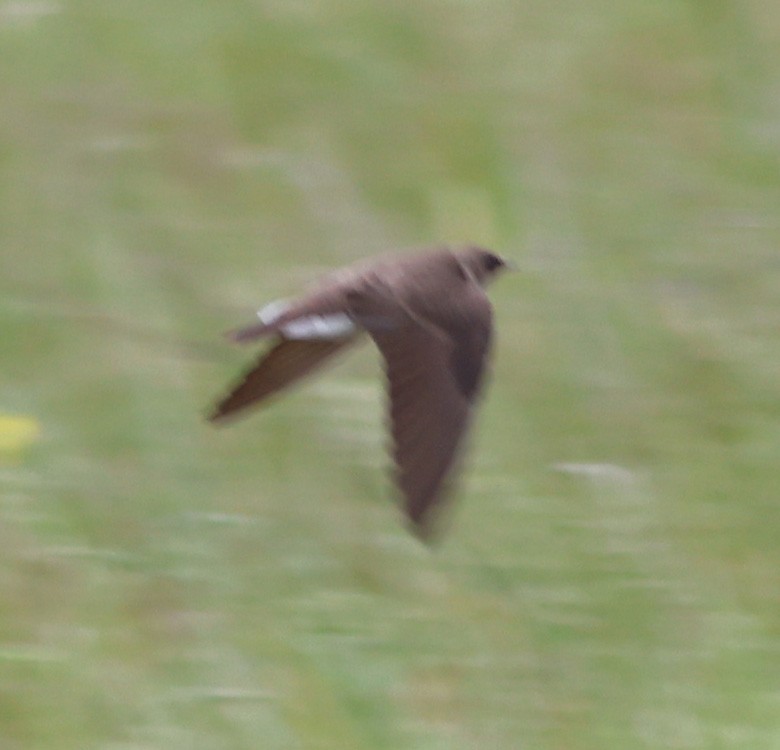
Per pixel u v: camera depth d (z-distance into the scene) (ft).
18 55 85.40
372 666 56.13
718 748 54.29
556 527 61.72
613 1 89.61
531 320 71.72
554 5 89.30
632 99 84.84
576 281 73.97
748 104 84.84
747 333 72.18
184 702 54.49
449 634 57.47
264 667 55.93
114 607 57.88
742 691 56.44
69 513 61.41
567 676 56.54
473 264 41.75
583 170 80.79
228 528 60.85
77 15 87.40
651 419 67.77
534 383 68.69
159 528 60.95
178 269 73.77
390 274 39.27
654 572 60.18
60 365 69.21
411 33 86.94
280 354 42.04
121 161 79.56
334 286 39.14
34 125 81.41
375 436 64.03
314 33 86.38
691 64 86.69
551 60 86.58
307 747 53.57
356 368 66.23
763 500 64.75
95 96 83.20
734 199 79.61
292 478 63.21
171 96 83.56
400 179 79.82
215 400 66.80
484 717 55.06
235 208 77.30
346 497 62.49
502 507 62.28
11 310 71.31
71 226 76.28
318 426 64.44
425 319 38.60
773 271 75.61
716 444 67.21
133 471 63.82
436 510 36.68
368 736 53.98
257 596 58.65
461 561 60.03
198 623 57.47
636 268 75.66
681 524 63.26
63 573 58.90
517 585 59.52
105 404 67.10
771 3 89.76
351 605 58.18
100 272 73.46
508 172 80.28
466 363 38.29
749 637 58.18
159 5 87.56
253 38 86.28
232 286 72.84
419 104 83.56
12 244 75.15
